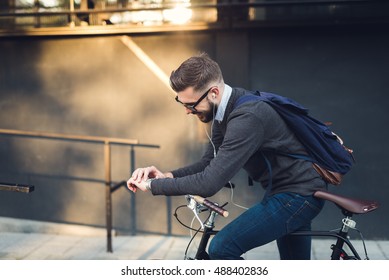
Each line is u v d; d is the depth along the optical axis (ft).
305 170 10.03
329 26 17.87
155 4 19.12
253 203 19.16
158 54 19.11
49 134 19.25
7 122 20.38
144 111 19.43
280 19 18.01
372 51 18.13
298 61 18.43
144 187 10.11
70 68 19.72
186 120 19.21
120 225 20.20
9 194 20.70
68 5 19.58
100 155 19.93
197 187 9.45
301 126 9.97
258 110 9.62
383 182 18.45
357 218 18.72
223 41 18.53
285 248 11.69
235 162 9.35
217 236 10.16
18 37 19.72
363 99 18.30
